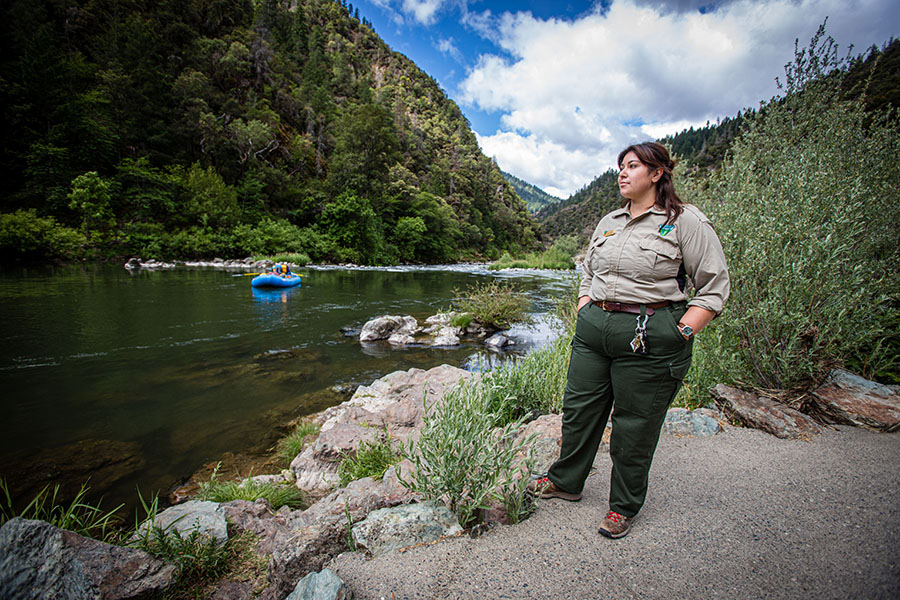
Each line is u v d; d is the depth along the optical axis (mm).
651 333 1480
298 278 17000
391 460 2959
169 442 3988
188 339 7820
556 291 16219
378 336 8641
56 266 19812
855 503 1717
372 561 1478
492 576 1364
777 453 2258
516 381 3797
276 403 5051
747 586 1270
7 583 1289
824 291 2646
